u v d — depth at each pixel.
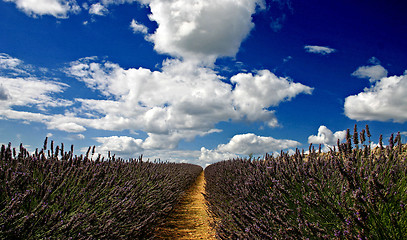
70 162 3.48
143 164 7.12
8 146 2.95
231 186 4.77
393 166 2.12
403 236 1.60
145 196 4.42
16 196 2.14
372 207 1.69
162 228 4.96
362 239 1.59
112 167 4.74
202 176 24.23
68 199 2.75
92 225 2.51
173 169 10.75
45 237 2.05
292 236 2.15
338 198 2.11
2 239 1.80
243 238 2.88
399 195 1.86
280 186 2.63
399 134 2.32
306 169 2.66
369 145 2.41
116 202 3.25
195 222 5.59
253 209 2.99
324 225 2.06
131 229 3.05
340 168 1.95
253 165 4.30
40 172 3.12
